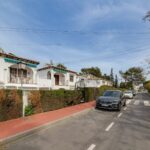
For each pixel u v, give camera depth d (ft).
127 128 37.27
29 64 101.96
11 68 94.17
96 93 108.17
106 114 56.80
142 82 363.35
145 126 39.52
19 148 23.97
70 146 25.22
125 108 73.87
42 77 133.08
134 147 25.54
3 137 26.40
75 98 76.13
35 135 30.48
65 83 147.33
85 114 55.77
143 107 77.77
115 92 73.61
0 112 37.17
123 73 366.22
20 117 42.34
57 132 32.73
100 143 26.94
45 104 53.26
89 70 383.45
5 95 38.06
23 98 43.96
